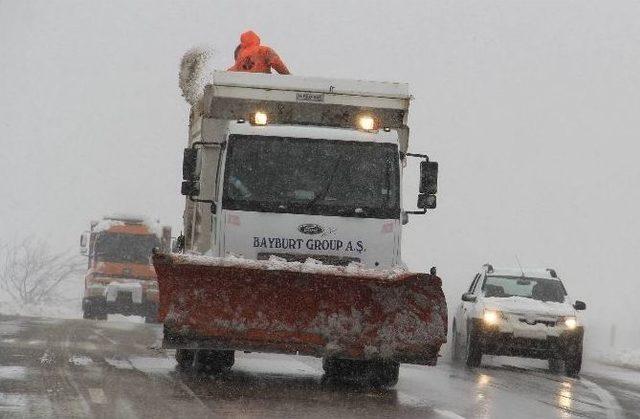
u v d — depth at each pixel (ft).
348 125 106.01
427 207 100.48
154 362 101.91
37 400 70.49
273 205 96.43
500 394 92.07
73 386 78.64
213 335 84.38
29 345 112.57
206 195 103.71
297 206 96.53
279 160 97.66
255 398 77.41
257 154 97.66
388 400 81.15
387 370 91.86
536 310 129.49
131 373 90.17
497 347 128.88
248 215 96.17
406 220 100.68
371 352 84.43
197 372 94.94
